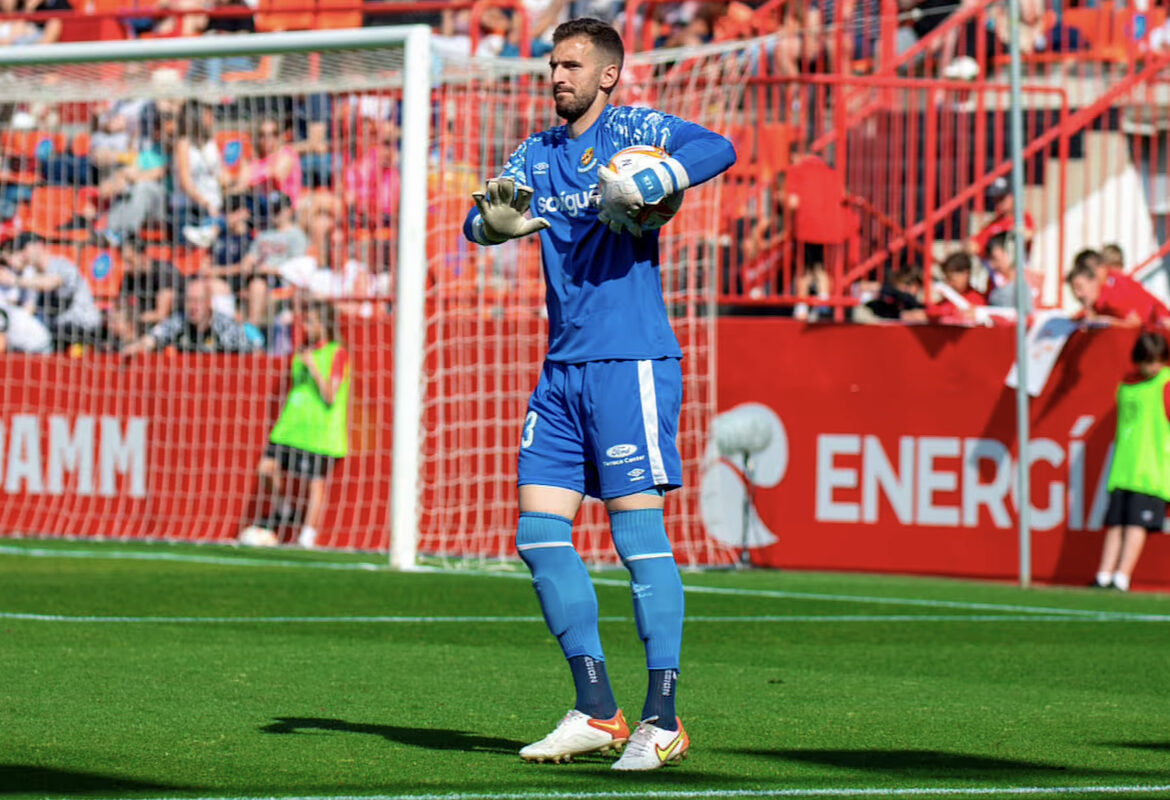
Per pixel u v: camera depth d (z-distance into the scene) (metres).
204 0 61.44
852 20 47.16
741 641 27.34
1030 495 39.62
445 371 43.59
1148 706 20.75
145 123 52.09
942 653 26.12
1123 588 37.69
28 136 51.75
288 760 16.08
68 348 49.94
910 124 44.25
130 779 14.94
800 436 41.47
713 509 41.97
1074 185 47.38
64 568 38.06
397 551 39.41
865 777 15.41
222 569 38.34
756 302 42.75
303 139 49.41
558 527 16.62
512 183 16.03
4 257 50.47
